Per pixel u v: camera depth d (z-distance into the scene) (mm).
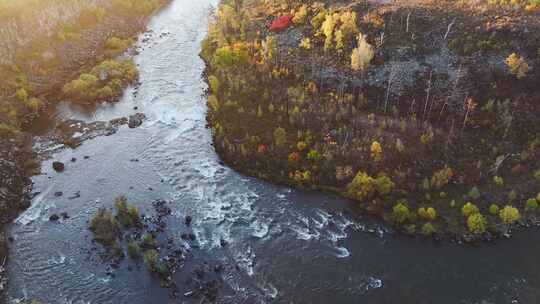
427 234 75125
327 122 91000
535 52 94500
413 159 83938
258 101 98688
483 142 86438
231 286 68125
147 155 94000
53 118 104812
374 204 79500
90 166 91188
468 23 102000
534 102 89875
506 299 66438
